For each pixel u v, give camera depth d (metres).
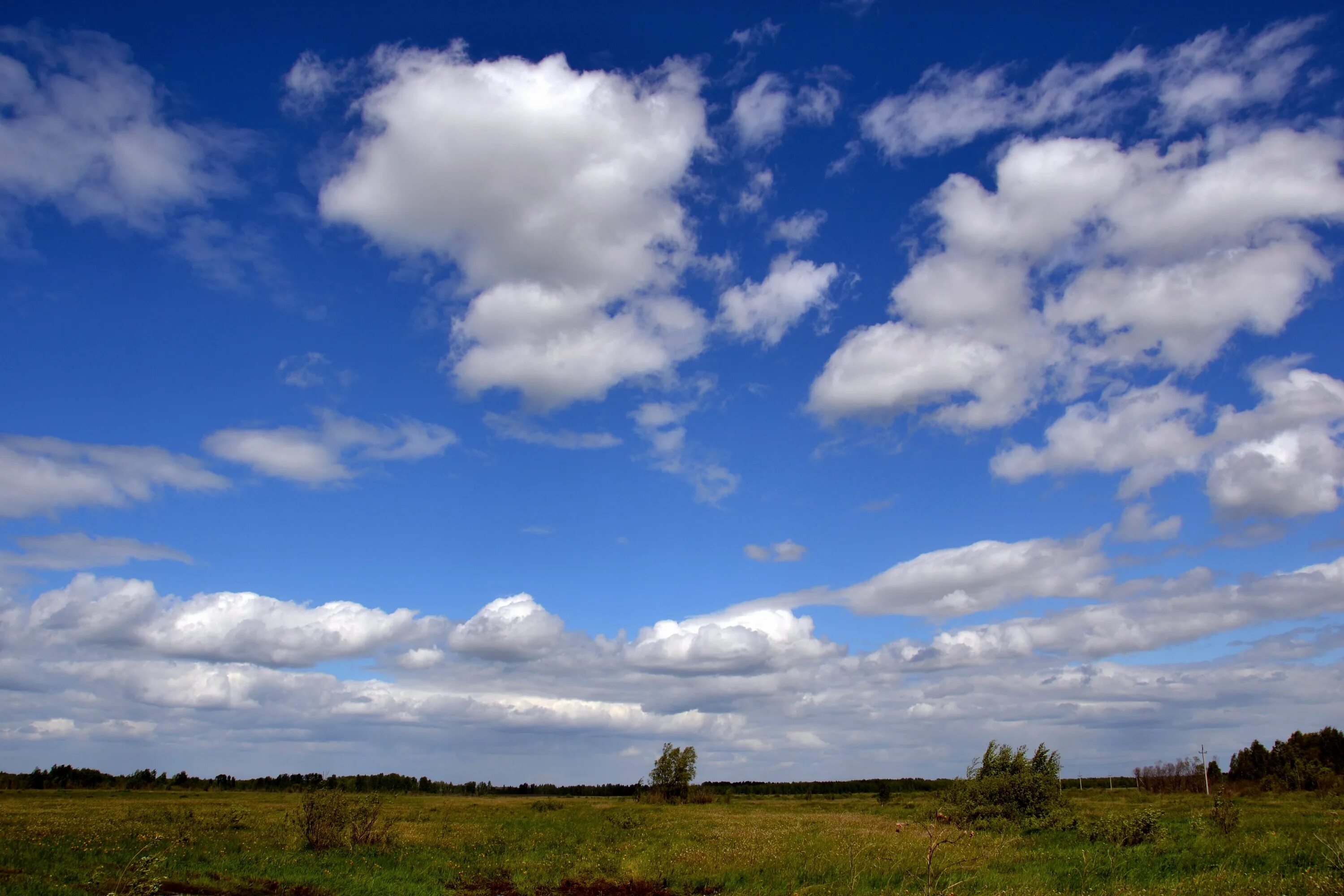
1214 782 82.38
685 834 37.06
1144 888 18.38
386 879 22.86
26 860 20.78
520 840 35.84
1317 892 15.80
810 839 32.09
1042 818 37.56
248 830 34.88
